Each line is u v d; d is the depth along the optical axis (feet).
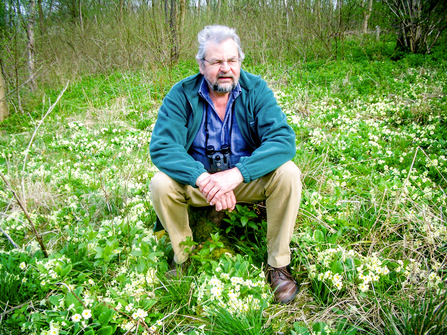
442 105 16.61
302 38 31.30
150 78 26.04
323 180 10.67
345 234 8.32
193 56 35.17
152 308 6.84
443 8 27.58
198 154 7.95
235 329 6.03
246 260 7.72
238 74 7.21
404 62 26.78
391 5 30.60
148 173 12.08
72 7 53.72
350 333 5.97
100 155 14.78
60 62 33.68
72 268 7.49
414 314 6.05
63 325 5.80
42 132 17.61
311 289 7.30
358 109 18.16
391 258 7.72
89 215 9.99
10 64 23.27
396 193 9.05
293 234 8.19
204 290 6.77
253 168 6.75
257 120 7.55
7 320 6.25
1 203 10.68
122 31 33.47
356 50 31.73
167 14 34.37
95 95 24.86
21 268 7.16
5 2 30.40
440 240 7.99
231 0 35.06
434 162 11.14
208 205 7.96
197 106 7.52
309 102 19.27
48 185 11.46
